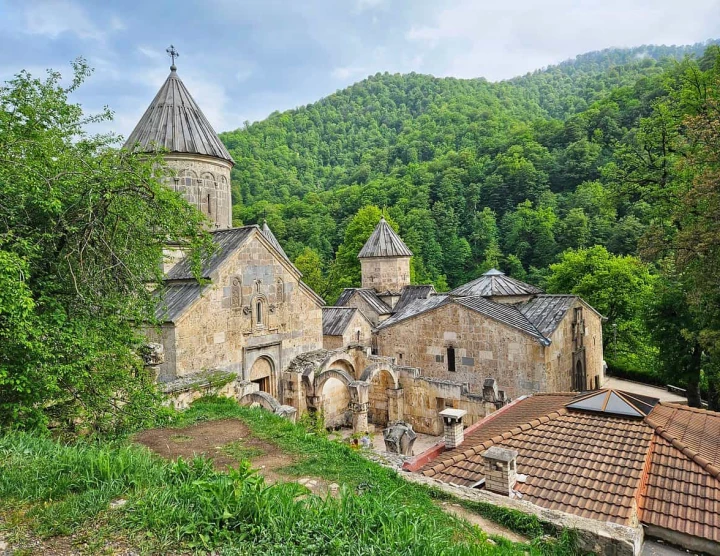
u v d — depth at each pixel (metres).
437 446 12.66
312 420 18.73
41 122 11.68
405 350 27.73
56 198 9.62
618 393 12.66
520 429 11.93
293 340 22.89
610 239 57.16
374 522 5.61
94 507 5.51
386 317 35.69
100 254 10.95
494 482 9.50
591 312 27.44
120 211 10.85
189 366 17.55
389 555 4.98
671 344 26.92
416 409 24.11
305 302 23.69
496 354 23.94
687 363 26.86
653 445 10.52
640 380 35.97
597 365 28.36
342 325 28.92
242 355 19.95
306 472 8.94
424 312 26.75
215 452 10.06
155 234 12.27
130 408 11.63
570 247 58.75
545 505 8.91
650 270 43.88
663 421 11.70
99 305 10.91
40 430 9.56
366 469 9.22
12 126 10.92
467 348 25.02
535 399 15.92
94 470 6.39
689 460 9.91
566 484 9.46
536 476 9.89
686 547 8.07
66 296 10.42
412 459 11.80
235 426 12.15
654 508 8.75
